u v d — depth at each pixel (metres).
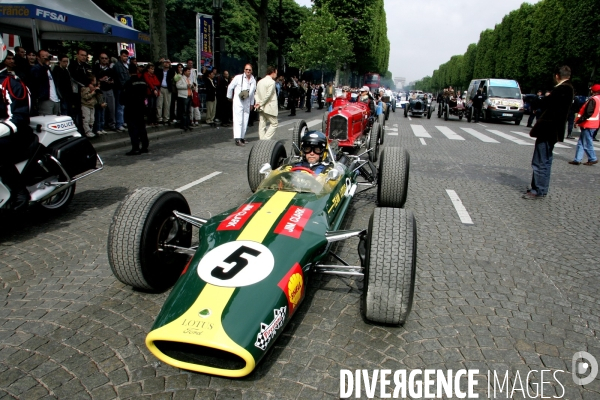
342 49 41.84
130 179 7.87
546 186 7.61
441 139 15.79
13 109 4.90
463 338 3.38
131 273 3.55
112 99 11.54
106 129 11.85
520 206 7.19
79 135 5.98
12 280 4.06
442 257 4.92
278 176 4.34
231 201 6.69
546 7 38.16
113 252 3.51
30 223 5.54
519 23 46.97
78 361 2.97
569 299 4.08
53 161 5.51
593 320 3.73
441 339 3.36
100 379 2.81
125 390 2.71
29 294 3.82
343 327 3.46
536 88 42.72
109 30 11.23
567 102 7.18
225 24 47.94
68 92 9.38
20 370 2.86
